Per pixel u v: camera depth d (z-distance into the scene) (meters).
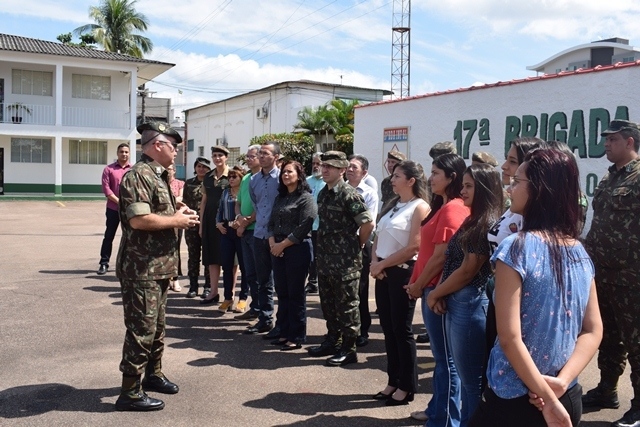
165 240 4.32
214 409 4.34
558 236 2.23
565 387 2.16
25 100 29.61
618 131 4.20
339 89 32.94
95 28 40.44
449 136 12.57
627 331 4.14
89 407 4.32
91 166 31.31
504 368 2.27
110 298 7.83
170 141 4.41
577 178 2.29
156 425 4.04
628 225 4.08
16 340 5.91
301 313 5.79
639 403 4.09
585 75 9.60
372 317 7.23
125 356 4.24
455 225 3.62
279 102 33.03
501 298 2.19
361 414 4.29
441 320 3.82
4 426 3.97
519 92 10.88
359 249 5.25
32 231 15.91
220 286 8.85
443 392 3.88
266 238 6.23
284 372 5.15
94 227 17.38
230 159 38.69
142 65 30.52
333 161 5.10
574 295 2.22
